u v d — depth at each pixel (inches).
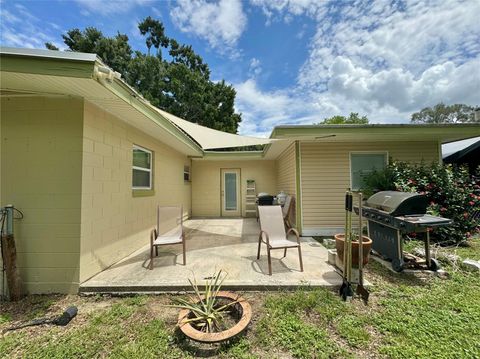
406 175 231.5
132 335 93.4
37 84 115.4
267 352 84.2
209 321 96.5
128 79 595.5
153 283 130.0
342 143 262.2
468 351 80.4
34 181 130.5
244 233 268.8
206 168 432.8
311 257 176.1
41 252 130.4
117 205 171.6
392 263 155.1
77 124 132.3
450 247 202.8
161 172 265.9
